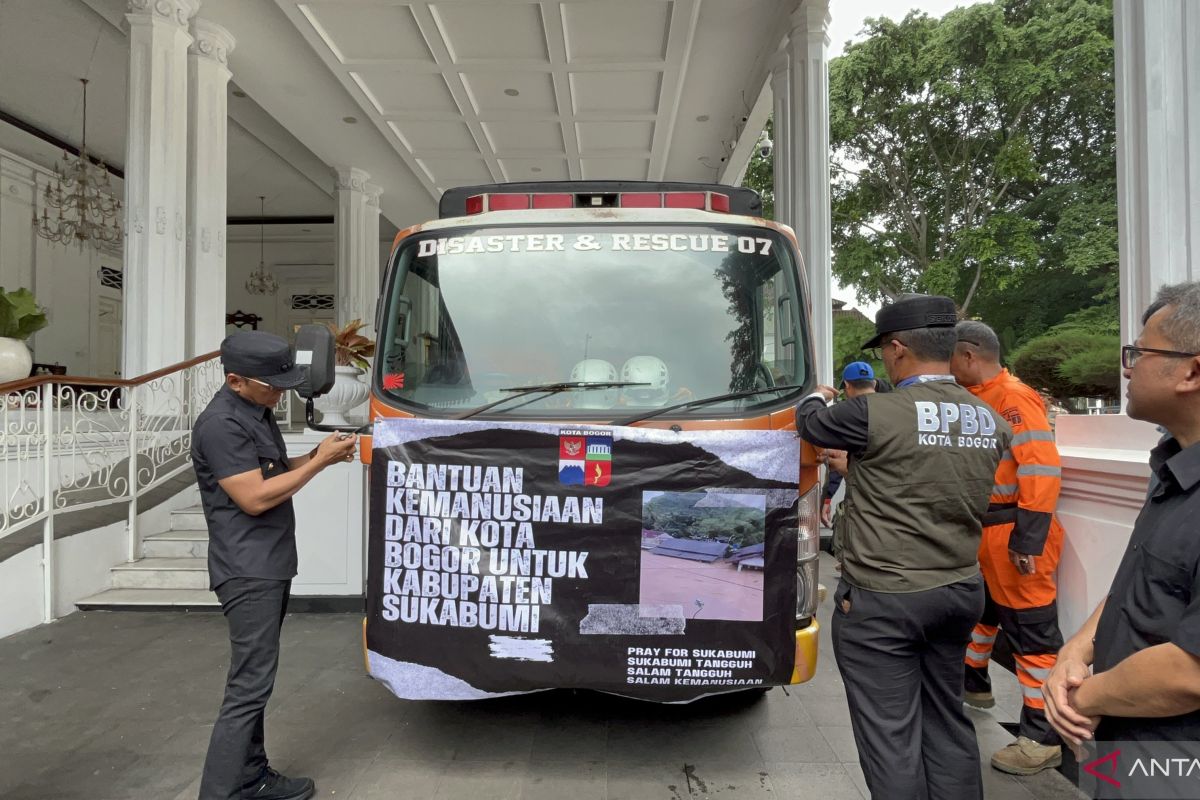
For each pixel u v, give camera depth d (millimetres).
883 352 2752
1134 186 3877
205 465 2891
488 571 3049
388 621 3115
